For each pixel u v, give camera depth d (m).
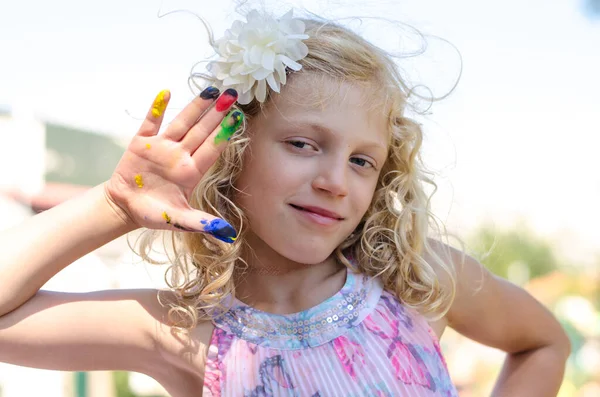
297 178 0.75
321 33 0.79
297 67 0.74
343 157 0.75
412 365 0.79
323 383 0.77
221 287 0.80
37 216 0.78
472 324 0.91
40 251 0.75
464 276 0.89
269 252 0.81
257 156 0.76
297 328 0.79
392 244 0.85
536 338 0.94
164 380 0.82
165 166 0.71
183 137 0.72
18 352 0.76
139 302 0.80
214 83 0.79
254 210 0.77
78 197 0.78
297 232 0.75
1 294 0.74
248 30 0.75
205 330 0.79
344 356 0.78
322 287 0.82
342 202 0.76
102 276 1.85
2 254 0.75
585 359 2.53
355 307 0.81
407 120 0.85
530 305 0.93
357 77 0.76
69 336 0.77
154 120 0.72
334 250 0.84
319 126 0.75
